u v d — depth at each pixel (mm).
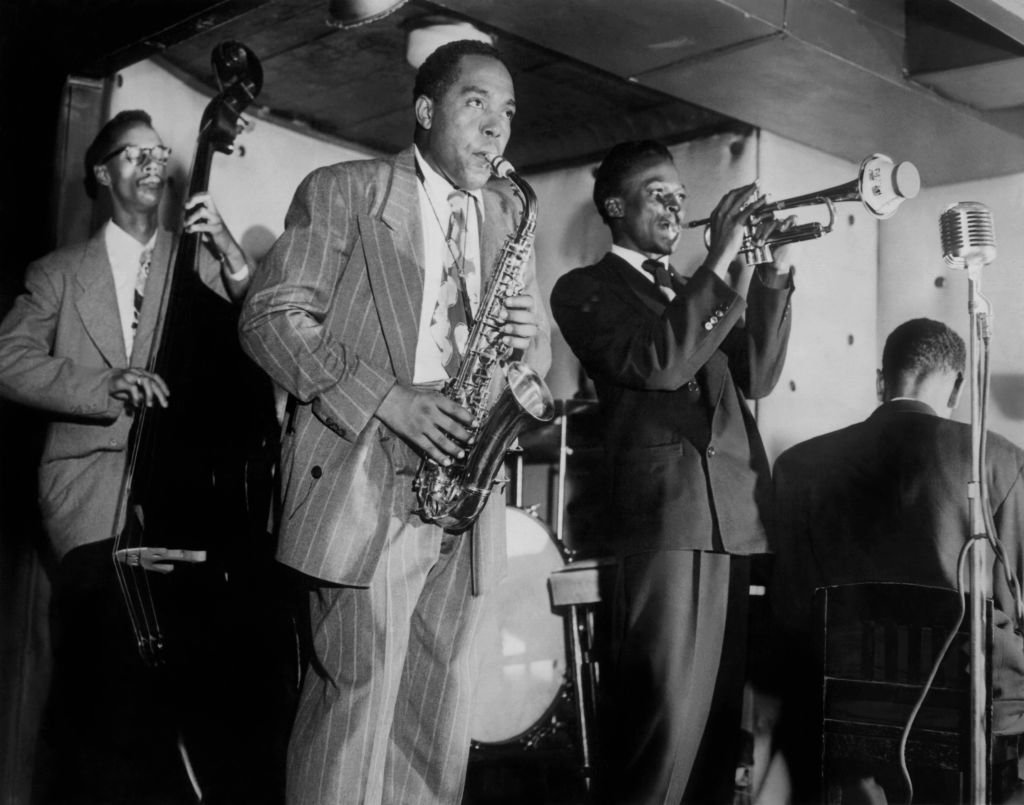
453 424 1890
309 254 1955
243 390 2969
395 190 2037
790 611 3266
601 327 2695
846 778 2775
